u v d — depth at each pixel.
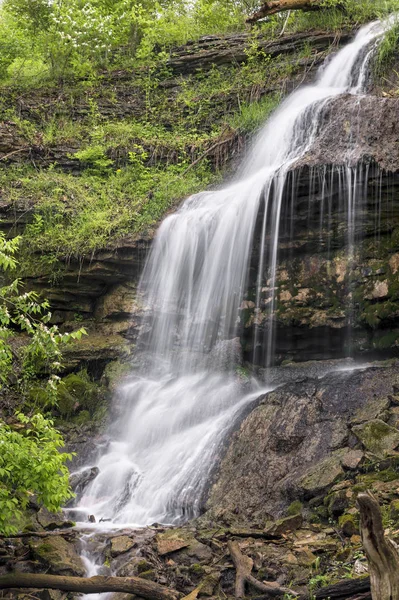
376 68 12.08
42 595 5.87
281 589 5.51
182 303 10.78
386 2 13.34
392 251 9.20
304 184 9.65
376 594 4.46
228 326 10.26
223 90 14.37
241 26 16.38
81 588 5.77
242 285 10.20
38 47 16.58
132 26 16.73
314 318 9.59
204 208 11.04
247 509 7.21
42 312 11.61
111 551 6.52
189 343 10.57
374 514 4.43
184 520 7.62
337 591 5.23
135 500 8.22
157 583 5.87
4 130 14.02
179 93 15.02
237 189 11.01
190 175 12.93
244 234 10.22
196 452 8.43
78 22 16.02
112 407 10.07
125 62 16.14
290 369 9.72
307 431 7.79
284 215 9.84
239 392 9.40
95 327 11.50
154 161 13.63
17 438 6.16
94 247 11.37
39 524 7.33
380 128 9.62
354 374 8.47
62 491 6.13
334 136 10.00
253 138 12.70
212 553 6.28
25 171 13.40
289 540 6.35
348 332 9.47
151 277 11.20
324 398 8.14
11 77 16.30
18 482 6.14
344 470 7.00
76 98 15.36
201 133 14.18
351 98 10.55
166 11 16.81
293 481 7.13
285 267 9.91
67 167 13.62
